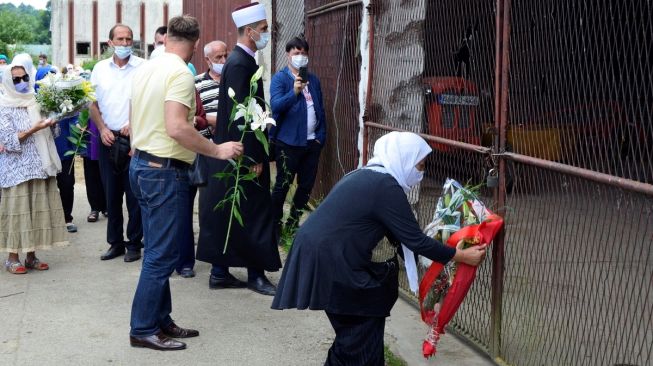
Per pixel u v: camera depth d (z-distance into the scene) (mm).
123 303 5781
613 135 3750
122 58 6664
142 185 4785
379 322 3988
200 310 5668
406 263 4000
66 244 6695
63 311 5586
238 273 6633
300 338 5137
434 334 4336
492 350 4641
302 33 9180
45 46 39719
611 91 3748
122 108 6684
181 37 4875
